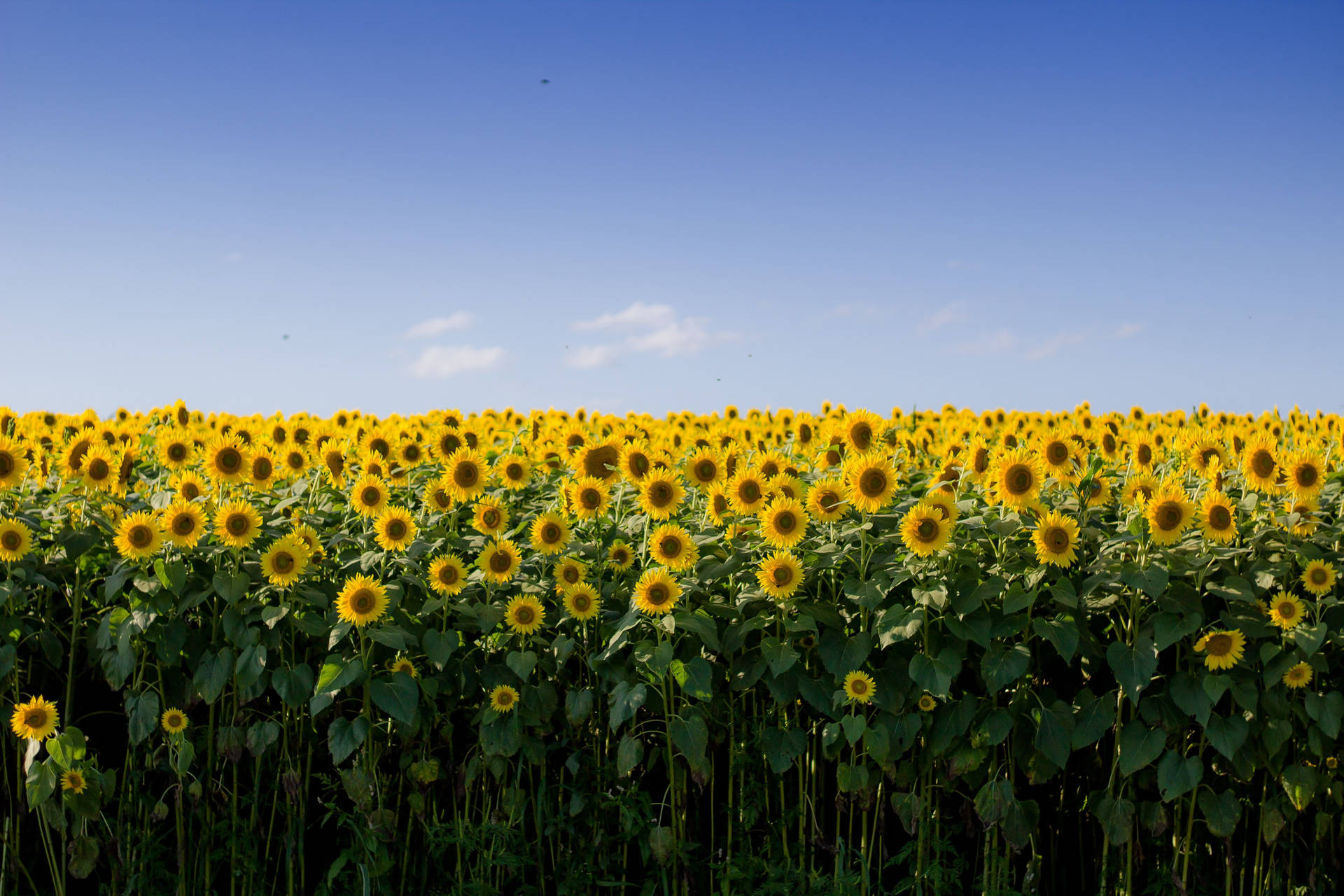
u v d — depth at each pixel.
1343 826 4.26
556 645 4.30
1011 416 11.05
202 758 4.37
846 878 4.09
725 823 4.54
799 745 4.11
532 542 4.53
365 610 4.05
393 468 5.34
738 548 4.48
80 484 4.86
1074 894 4.57
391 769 4.53
